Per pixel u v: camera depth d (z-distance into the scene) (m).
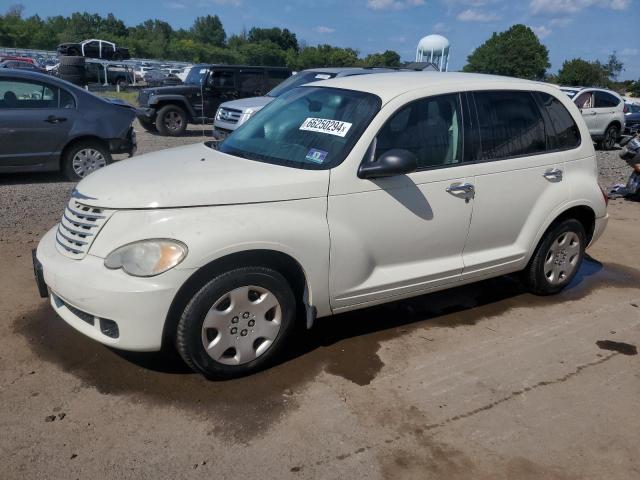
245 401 3.43
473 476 2.94
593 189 5.12
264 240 3.42
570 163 4.97
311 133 4.08
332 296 3.83
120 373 3.66
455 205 4.23
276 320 3.67
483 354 4.16
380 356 4.04
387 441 3.16
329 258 3.71
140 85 33.38
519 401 3.60
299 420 3.29
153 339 3.31
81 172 9.22
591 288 5.61
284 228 3.50
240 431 3.17
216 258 3.30
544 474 2.98
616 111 17.78
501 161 4.48
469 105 4.38
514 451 3.13
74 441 3.03
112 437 3.07
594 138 17.52
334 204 3.71
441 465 3.00
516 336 4.47
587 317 4.90
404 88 4.16
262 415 3.31
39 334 4.09
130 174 3.69
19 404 3.30
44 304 4.55
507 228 4.64
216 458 2.96
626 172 12.85
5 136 8.46
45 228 6.45
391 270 4.09
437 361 4.02
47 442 3.01
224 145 4.49
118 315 3.24
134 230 3.32
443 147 4.20
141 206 3.34
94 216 3.43
